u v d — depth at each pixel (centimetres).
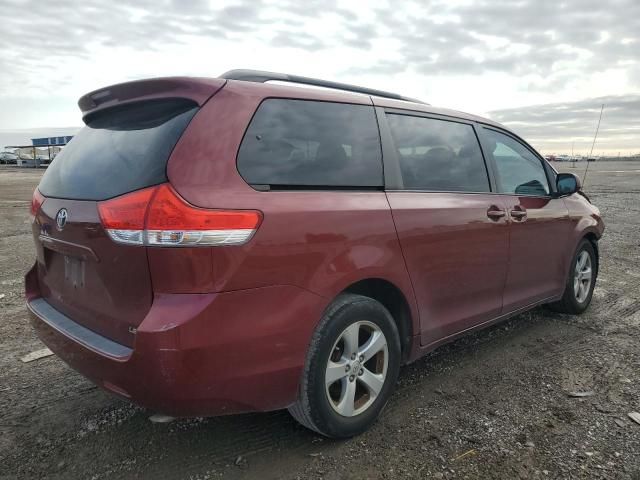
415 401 329
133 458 269
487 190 376
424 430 294
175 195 213
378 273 278
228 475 254
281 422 304
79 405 327
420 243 305
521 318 499
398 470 256
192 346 212
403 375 368
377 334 288
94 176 251
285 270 237
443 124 357
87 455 272
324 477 252
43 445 281
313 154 268
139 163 230
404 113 330
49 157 5941
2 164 6675
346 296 274
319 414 262
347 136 287
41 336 285
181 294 214
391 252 287
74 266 264
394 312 311
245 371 228
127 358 219
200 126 229
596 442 280
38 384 358
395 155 311
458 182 354
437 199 326
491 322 382
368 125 302
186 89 239
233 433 292
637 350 413
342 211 263
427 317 318
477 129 388
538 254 420
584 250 500
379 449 275
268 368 236
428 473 254
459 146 365
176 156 221
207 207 217
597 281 643
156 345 209
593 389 344
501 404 324
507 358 399
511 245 383
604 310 523
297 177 255
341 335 266
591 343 430
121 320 232
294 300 241
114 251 225
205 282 215
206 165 225
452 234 327
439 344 336
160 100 249
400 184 308
